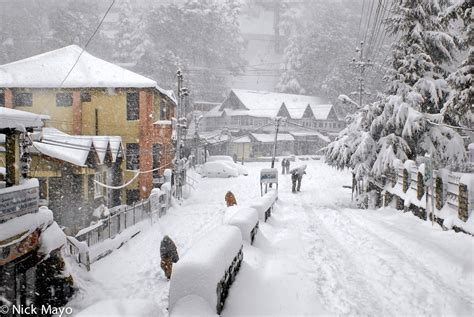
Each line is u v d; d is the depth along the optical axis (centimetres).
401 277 868
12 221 810
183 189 3444
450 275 874
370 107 2447
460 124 2067
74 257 1116
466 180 1218
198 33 9731
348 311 701
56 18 8300
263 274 884
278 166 5825
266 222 1532
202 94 9275
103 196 2392
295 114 7912
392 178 2155
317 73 10238
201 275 627
